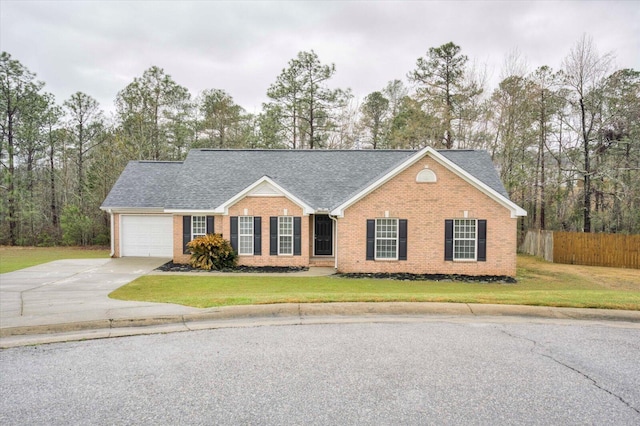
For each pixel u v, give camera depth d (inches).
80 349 242.1
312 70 1438.2
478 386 187.5
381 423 152.9
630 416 160.4
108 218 1256.2
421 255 684.1
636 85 1128.8
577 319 314.7
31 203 1295.5
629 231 1150.3
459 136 1358.3
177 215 774.5
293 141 1482.5
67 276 622.5
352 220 687.7
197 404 169.0
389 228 689.6
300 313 327.0
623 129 1156.5
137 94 1350.9
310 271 702.5
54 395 178.4
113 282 566.3
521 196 1304.1
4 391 182.9
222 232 751.1
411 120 1381.6
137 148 1277.1
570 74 1156.5
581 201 1225.4
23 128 1269.7
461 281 631.8
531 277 690.8
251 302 343.9
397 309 331.0
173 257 799.7
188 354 231.3
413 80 1401.3
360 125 1680.6
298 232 743.1
